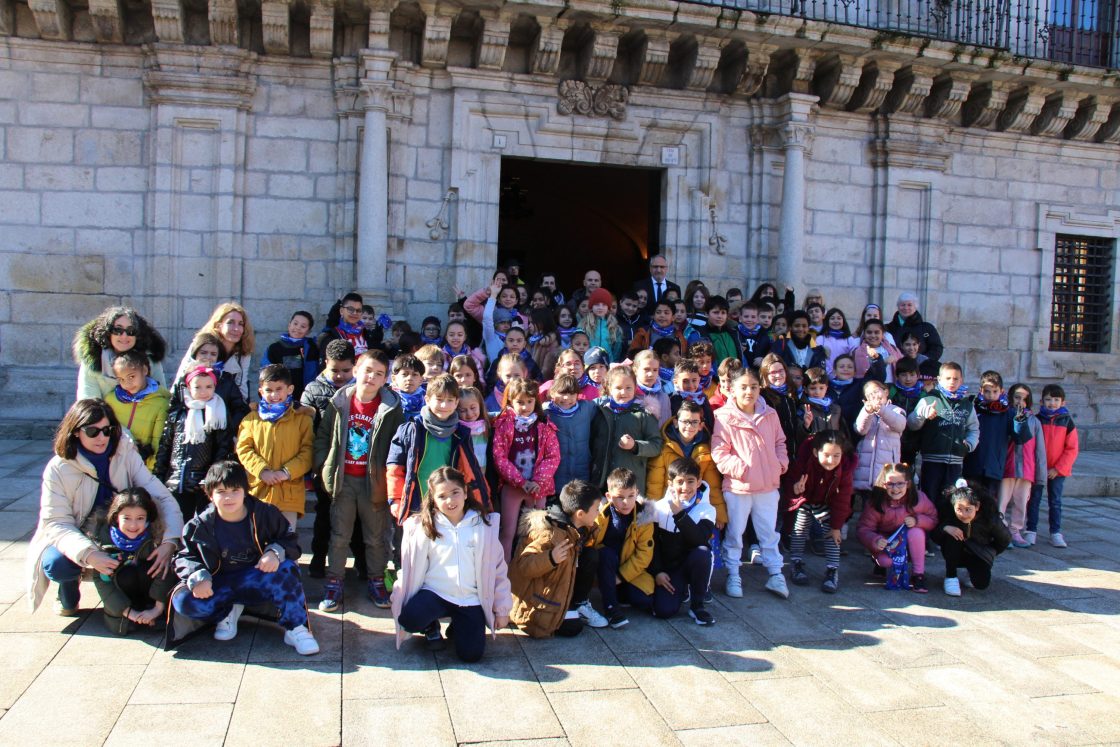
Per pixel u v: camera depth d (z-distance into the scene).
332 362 5.52
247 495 4.50
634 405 5.76
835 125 10.95
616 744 3.64
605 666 4.45
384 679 4.16
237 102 9.14
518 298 8.59
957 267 11.63
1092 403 12.29
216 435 5.14
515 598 4.89
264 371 5.08
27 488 7.12
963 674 4.56
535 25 9.45
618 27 9.48
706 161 10.49
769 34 9.66
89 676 4.04
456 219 9.77
